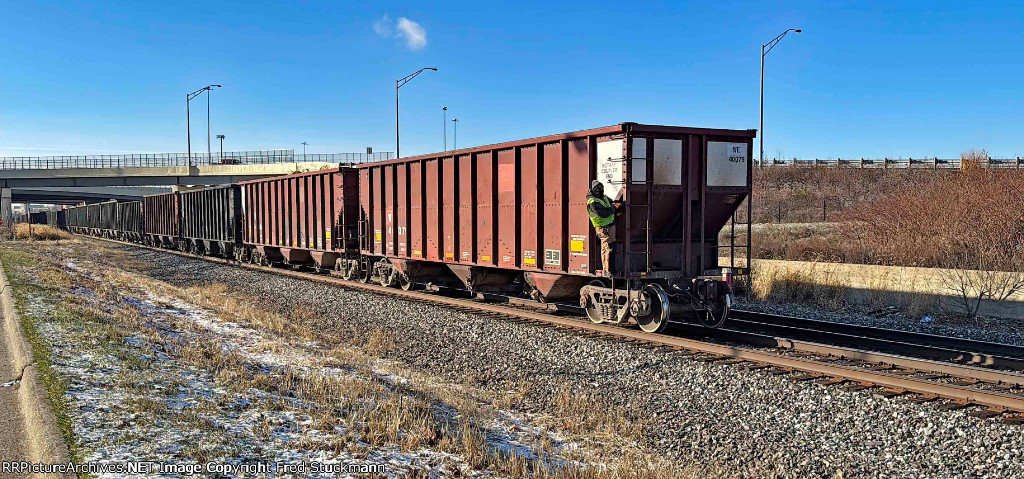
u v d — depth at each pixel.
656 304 11.66
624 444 6.95
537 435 7.03
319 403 7.18
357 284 19.53
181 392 7.07
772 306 16.17
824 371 9.02
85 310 11.88
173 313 14.03
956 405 7.56
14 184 73.38
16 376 8.20
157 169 68.06
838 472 6.10
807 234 25.22
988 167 20.92
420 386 8.70
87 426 5.73
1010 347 10.67
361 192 19.83
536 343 11.35
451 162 15.48
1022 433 6.70
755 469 6.26
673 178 11.55
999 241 17.02
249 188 28.42
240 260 29.44
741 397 8.35
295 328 12.59
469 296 17.75
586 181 11.85
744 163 12.26
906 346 10.74
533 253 13.16
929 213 18.72
